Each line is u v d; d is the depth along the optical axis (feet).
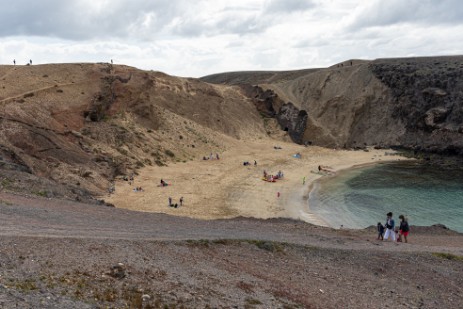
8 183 99.09
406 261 71.00
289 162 274.57
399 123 363.97
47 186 108.99
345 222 158.71
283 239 77.00
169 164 238.07
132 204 161.68
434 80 356.59
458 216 168.76
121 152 224.12
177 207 163.02
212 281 50.37
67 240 52.06
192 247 60.64
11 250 45.85
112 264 47.52
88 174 180.55
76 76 266.36
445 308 57.21
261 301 47.88
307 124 366.43
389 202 189.47
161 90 331.57
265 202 181.78
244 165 255.29
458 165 282.15
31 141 176.86
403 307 55.06
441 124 330.75
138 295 41.81
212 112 343.67
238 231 82.02
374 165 282.77
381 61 444.14
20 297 35.01
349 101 390.21
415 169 269.03
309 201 187.93
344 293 56.29
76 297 38.19
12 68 261.24
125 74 288.51
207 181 211.41
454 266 71.82
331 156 307.37
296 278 58.39
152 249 55.83
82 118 232.94
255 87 413.59
